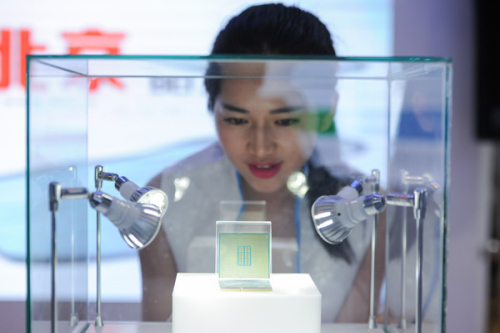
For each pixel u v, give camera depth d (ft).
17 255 8.80
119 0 8.91
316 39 5.80
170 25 8.95
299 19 5.80
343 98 4.60
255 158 4.65
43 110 4.16
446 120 4.11
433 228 4.23
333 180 4.68
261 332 4.39
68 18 8.92
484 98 10.03
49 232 4.19
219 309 4.35
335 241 4.58
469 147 10.43
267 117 4.60
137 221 4.20
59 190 4.19
